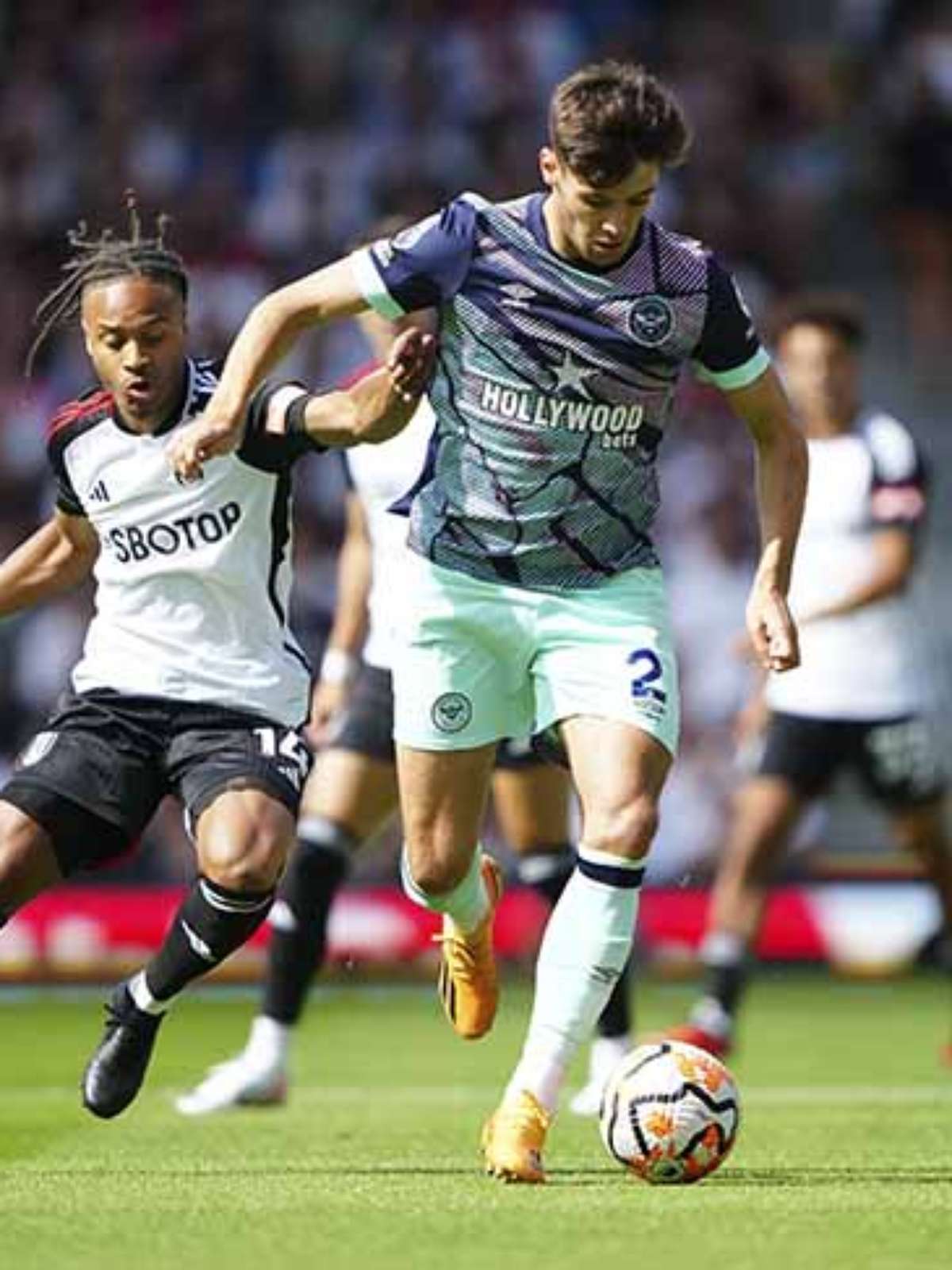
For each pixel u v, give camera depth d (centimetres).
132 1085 2572
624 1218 2228
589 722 2472
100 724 2569
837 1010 5169
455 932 2700
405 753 2561
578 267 2414
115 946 5694
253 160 7644
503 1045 4447
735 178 7831
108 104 7725
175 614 2562
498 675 2536
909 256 8175
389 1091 3666
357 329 6944
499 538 2497
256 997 5428
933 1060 4156
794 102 8088
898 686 4112
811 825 6519
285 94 7806
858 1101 3488
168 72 7819
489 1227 2173
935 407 8031
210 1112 3366
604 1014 3319
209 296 7294
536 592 2503
